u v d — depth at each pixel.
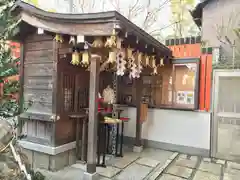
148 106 4.51
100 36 2.32
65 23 2.39
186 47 4.24
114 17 2.12
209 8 4.00
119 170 3.08
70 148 3.19
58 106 2.97
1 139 1.61
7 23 1.69
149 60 3.76
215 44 3.92
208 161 3.66
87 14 2.23
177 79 4.25
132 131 4.69
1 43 1.72
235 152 3.71
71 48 2.72
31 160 3.16
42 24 2.52
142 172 3.03
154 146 4.44
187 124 4.11
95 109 2.65
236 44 3.72
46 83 3.01
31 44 3.16
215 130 3.87
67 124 3.18
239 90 3.69
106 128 3.53
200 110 3.98
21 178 1.67
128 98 4.73
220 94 3.85
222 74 3.80
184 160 3.70
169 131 4.29
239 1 3.72
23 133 3.24
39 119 2.93
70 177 2.76
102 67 3.03
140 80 4.11
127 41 2.74
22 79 3.23
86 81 3.55
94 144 2.66
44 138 3.03
